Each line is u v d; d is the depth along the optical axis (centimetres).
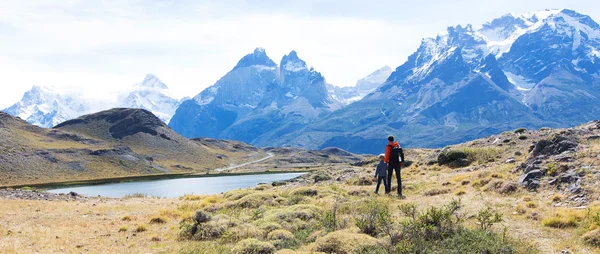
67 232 1811
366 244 1192
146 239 1681
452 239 1181
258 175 16475
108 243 1608
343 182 3375
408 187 2497
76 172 17550
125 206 2856
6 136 19075
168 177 17338
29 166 16475
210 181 12694
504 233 1187
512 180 2120
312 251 1216
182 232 1728
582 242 1182
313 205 1922
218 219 1803
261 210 1962
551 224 1379
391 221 1411
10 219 2162
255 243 1345
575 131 2558
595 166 1831
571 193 1695
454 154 3388
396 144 2295
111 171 19000
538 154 2427
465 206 1775
